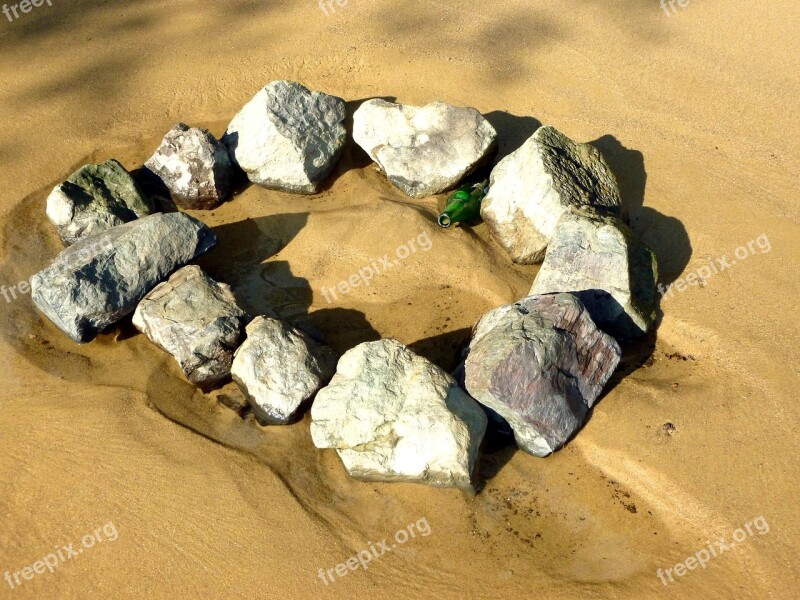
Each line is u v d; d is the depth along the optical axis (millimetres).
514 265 1871
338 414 1544
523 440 1582
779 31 2318
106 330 1762
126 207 1905
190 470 1573
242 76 2297
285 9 2475
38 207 2006
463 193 1939
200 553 1487
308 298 1839
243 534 1505
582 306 1614
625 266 1676
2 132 2160
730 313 1728
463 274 1852
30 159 2100
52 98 2244
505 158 1914
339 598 1444
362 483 1574
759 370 1639
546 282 1716
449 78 2252
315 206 1994
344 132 2033
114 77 2299
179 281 1735
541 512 1545
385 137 1968
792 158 2008
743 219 1885
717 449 1551
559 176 1810
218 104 2234
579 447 1603
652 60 2264
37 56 2352
